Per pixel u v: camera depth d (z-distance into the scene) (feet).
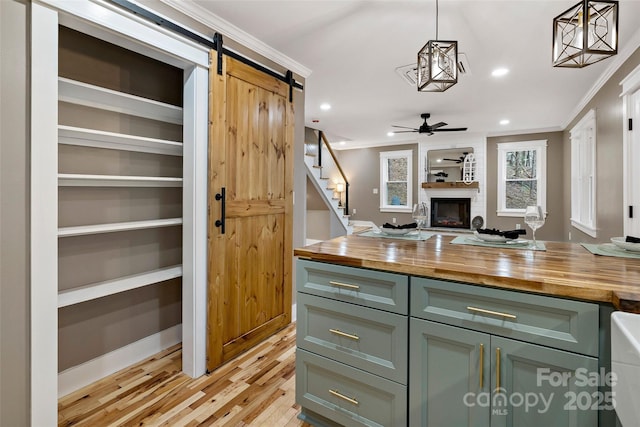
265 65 8.77
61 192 6.27
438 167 23.95
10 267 4.47
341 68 10.29
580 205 15.93
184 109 6.93
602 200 11.87
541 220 5.71
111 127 6.97
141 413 5.82
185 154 6.95
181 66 6.75
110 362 7.11
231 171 7.52
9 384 4.48
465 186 22.48
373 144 26.78
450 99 13.79
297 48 8.80
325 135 23.06
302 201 10.45
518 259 4.69
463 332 4.08
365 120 18.08
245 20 7.36
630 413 2.46
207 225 7.06
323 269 5.22
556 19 4.80
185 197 6.99
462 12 7.02
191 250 6.93
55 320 4.87
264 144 8.48
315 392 5.42
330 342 5.21
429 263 4.45
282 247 9.29
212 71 6.97
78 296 5.93
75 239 6.51
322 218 20.92
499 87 12.21
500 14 7.09
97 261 6.84
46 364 4.78
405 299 4.49
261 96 8.36
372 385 4.80
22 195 4.55
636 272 3.90
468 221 22.89
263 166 8.47
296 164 10.09
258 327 8.50
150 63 7.61
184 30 6.43
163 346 8.23
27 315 4.61
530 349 3.66
